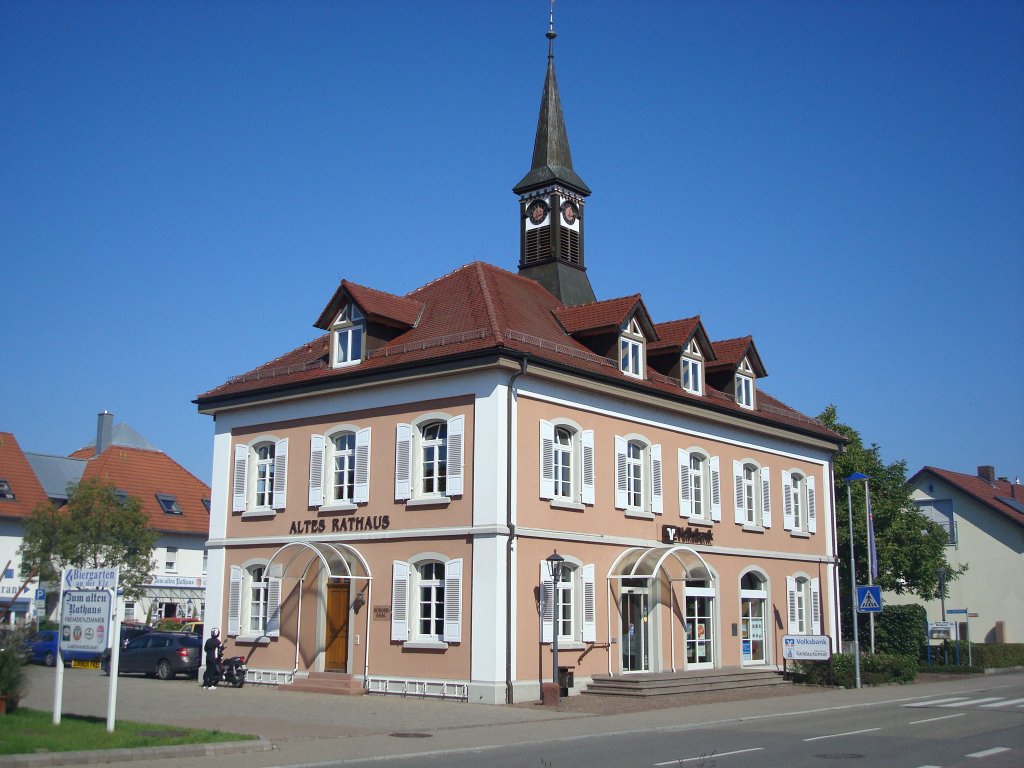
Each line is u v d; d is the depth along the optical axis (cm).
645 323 3094
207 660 2834
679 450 3219
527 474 2642
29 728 1592
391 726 1986
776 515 3659
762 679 3175
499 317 2800
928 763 1462
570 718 2181
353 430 2881
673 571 3016
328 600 2850
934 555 4459
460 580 2567
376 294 2912
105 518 4441
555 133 3675
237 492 3130
